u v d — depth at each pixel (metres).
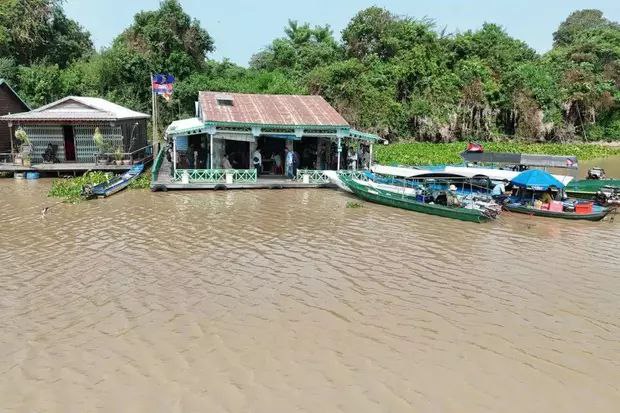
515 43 60.34
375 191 22.48
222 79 49.03
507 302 11.70
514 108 51.97
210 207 20.98
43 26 46.59
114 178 25.12
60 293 11.74
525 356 9.31
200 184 24.39
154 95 31.45
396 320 10.64
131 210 20.14
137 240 16.00
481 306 11.44
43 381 8.29
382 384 8.32
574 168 24.97
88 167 27.80
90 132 29.45
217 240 16.17
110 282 12.45
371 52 52.88
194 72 48.59
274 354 9.19
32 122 28.00
